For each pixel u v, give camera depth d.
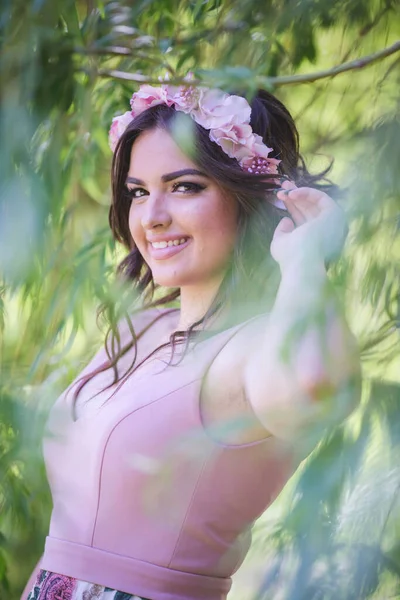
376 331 1.69
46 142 1.92
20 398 1.77
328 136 2.16
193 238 1.83
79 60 1.95
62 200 1.88
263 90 1.96
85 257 1.88
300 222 1.57
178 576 1.67
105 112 2.32
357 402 1.47
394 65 1.88
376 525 1.42
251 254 1.81
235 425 1.56
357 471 1.42
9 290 1.92
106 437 1.71
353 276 1.69
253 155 1.81
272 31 2.10
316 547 1.42
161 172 1.81
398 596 1.44
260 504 1.71
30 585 1.92
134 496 1.67
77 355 2.15
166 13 2.25
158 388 1.71
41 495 2.05
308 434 1.54
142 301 2.16
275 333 1.49
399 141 1.61
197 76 1.67
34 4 1.79
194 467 1.64
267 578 1.49
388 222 1.62
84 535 1.72
